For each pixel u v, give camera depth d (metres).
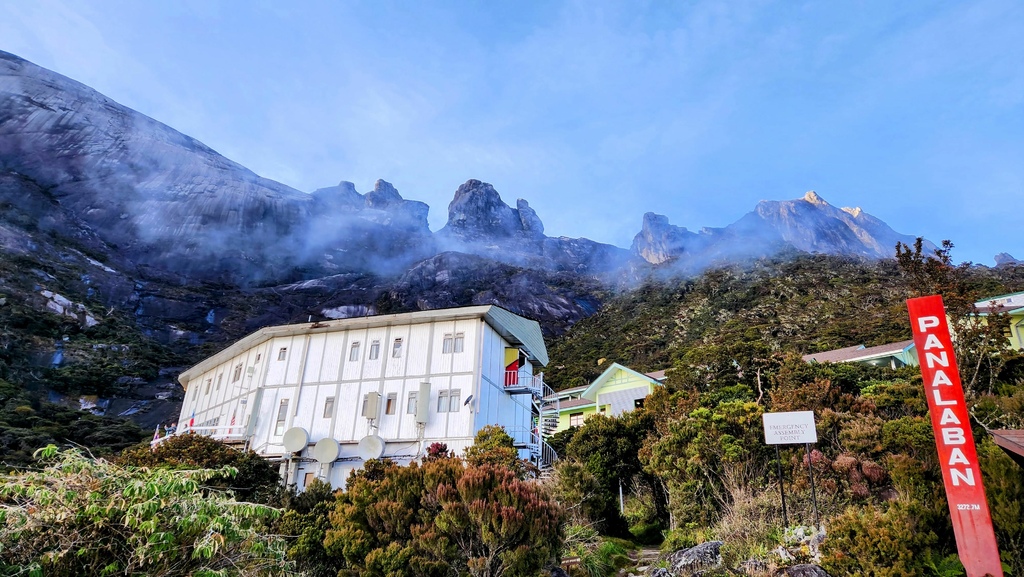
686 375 31.56
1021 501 8.40
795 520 11.56
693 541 12.48
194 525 7.59
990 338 16.73
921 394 16.30
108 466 7.69
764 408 15.88
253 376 29.42
